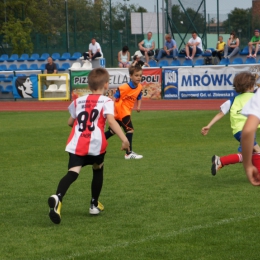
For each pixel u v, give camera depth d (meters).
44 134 21.41
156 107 33.12
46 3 71.75
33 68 48.31
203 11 46.81
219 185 11.49
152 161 14.63
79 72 39.44
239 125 11.38
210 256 7.19
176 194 10.73
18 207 10.02
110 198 10.51
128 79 37.50
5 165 14.56
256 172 4.80
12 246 7.74
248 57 40.69
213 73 35.94
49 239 8.03
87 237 8.09
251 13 51.03
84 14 62.47
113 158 15.36
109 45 57.00
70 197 10.70
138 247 7.57
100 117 8.68
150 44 44.62
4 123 26.16
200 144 17.61
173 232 8.22
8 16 61.72
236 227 8.41
